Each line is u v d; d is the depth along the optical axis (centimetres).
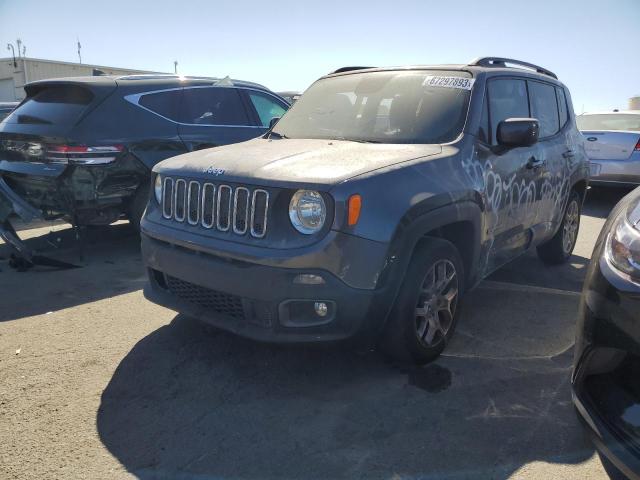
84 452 253
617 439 208
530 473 239
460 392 304
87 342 367
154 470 241
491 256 388
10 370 328
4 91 2847
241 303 293
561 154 488
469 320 409
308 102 449
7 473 238
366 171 290
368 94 412
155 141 569
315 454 251
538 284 498
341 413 284
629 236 224
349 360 342
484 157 365
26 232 679
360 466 243
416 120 376
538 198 446
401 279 293
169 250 326
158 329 389
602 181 889
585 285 243
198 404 293
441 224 313
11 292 465
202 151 366
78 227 546
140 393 304
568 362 341
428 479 235
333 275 272
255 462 246
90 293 464
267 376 323
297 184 275
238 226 295
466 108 372
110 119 541
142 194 566
